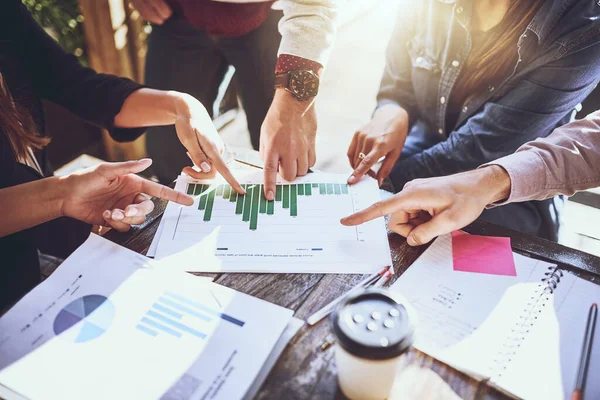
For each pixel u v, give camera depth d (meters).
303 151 0.99
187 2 1.37
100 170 0.79
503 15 1.08
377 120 1.22
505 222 1.19
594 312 0.66
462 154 1.22
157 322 0.63
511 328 0.64
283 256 0.75
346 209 0.85
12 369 0.57
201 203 0.87
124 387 0.55
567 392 0.56
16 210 0.78
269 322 0.63
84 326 0.62
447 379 0.58
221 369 0.57
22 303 0.65
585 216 1.77
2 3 1.02
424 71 1.26
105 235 0.79
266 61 1.52
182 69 1.53
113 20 1.93
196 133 0.95
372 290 0.56
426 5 1.17
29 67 1.10
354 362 0.51
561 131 0.87
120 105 1.06
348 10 3.36
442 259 0.75
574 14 1.00
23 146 0.96
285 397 0.55
